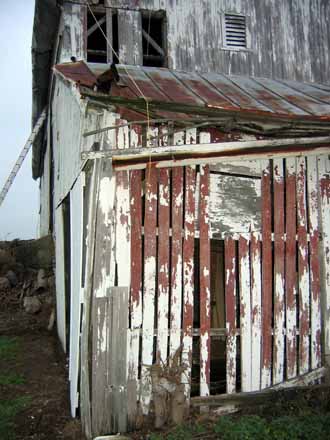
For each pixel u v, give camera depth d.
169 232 5.60
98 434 5.10
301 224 6.15
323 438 4.59
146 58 9.08
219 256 7.89
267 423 5.03
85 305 5.25
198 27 9.12
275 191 6.09
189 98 6.02
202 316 5.67
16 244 12.85
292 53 9.52
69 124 7.65
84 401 5.16
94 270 5.29
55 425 5.39
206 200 5.77
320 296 6.16
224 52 9.16
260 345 5.86
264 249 5.98
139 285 5.44
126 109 5.37
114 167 5.18
